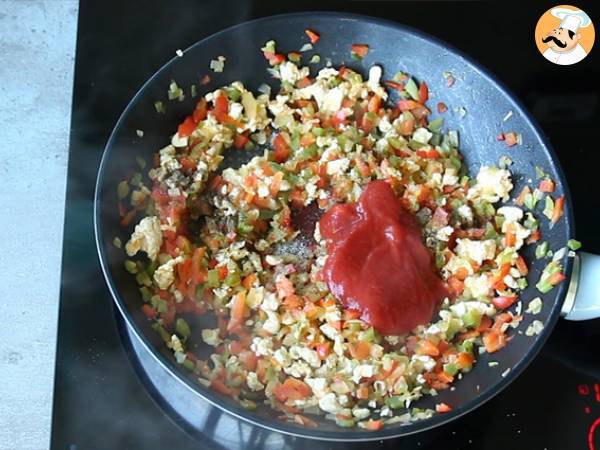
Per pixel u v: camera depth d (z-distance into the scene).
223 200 0.45
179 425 0.40
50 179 0.50
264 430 0.40
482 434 0.41
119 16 0.49
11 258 0.48
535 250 0.44
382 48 0.47
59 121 0.51
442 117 0.48
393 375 0.42
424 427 0.36
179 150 0.46
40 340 0.46
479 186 0.46
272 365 0.42
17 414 0.44
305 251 0.45
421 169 0.47
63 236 0.44
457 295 0.45
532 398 0.42
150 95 0.44
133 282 0.42
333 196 0.46
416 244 0.44
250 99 0.47
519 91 0.50
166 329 0.42
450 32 0.51
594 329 0.44
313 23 0.46
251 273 0.44
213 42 0.45
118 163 0.42
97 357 0.41
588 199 0.47
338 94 0.48
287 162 0.47
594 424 0.41
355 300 0.43
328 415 0.40
